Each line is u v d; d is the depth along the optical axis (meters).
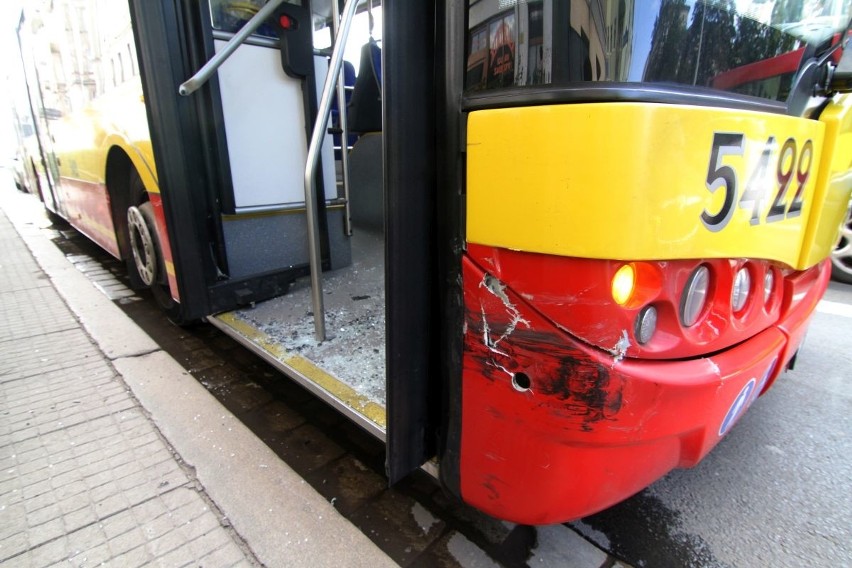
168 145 2.51
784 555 1.67
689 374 1.21
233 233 2.87
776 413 2.51
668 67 1.10
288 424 2.45
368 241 4.32
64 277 4.86
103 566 1.61
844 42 1.62
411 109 1.23
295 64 2.88
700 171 1.06
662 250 1.05
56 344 3.30
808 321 1.89
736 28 1.23
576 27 1.02
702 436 1.33
